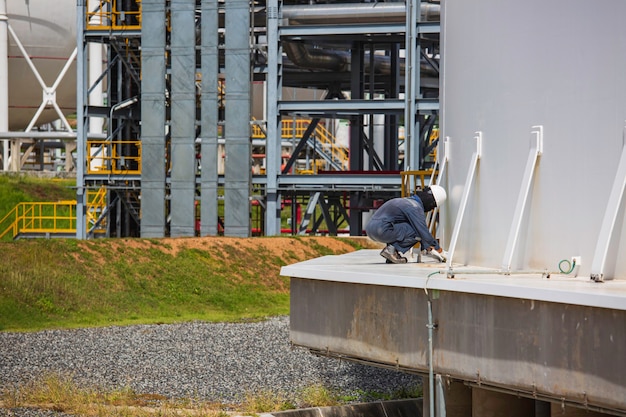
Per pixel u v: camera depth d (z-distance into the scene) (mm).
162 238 44344
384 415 21297
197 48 46938
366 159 64438
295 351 29406
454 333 13711
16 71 65688
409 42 43438
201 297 39875
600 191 13172
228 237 45375
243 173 46688
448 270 14484
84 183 48031
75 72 67062
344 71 56844
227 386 23953
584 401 11672
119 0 49719
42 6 64062
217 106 46781
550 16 14062
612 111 12930
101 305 37125
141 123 47031
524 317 12508
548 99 14156
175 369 26156
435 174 18844
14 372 24938
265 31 50188
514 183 15023
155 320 35938
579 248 13562
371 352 15438
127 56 49062
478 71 16125
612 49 12922
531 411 15750
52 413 19531
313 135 65125
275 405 21156
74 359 27281
